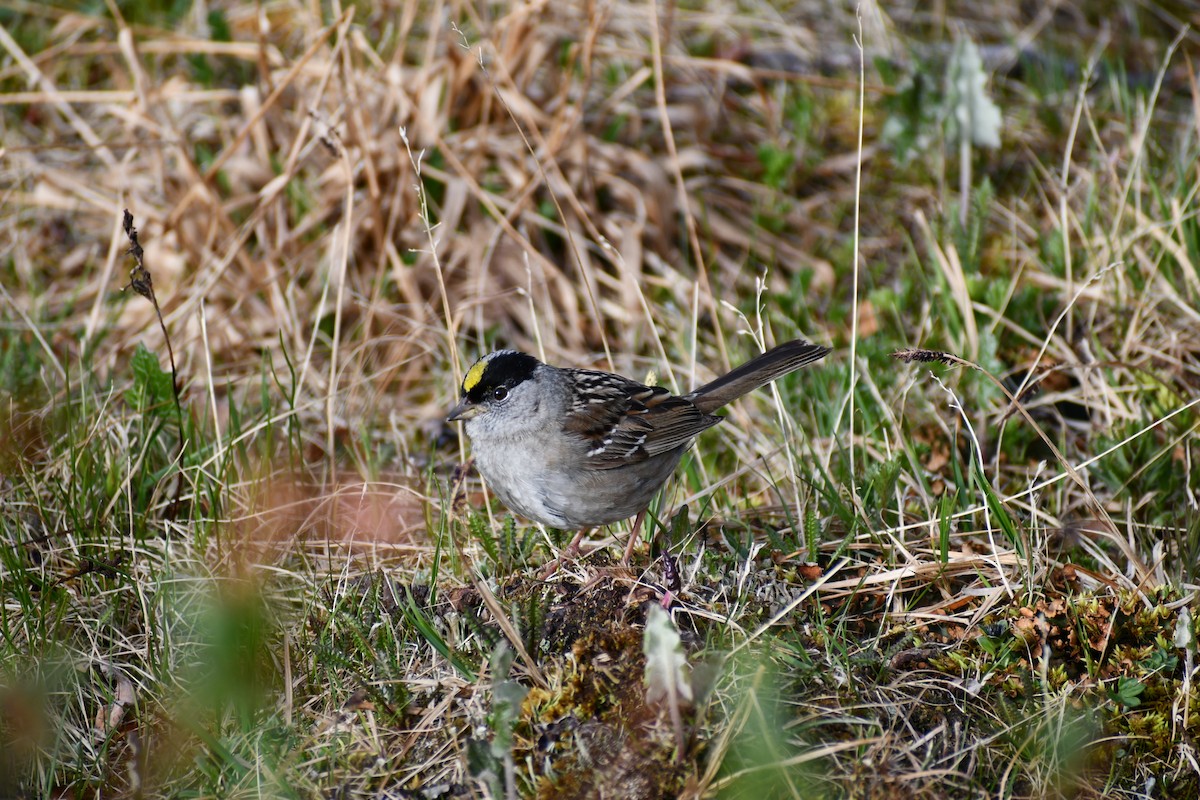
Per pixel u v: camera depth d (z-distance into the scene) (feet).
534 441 27.89
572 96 45.88
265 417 33.68
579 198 41.91
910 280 39.50
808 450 33.32
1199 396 34.12
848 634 25.88
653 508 31.01
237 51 43.55
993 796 22.65
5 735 24.52
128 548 29.37
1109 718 24.31
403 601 26.73
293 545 30.19
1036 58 50.26
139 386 32.71
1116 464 32.45
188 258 40.52
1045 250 40.50
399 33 45.91
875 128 47.32
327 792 22.89
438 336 39.19
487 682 24.52
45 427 33.06
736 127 47.42
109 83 47.67
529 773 22.68
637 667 23.95
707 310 40.16
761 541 29.14
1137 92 45.78
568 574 27.76
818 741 23.24
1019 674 24.75
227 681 23.72
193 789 23.48
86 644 26.68
